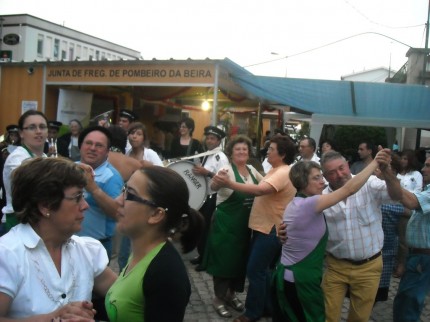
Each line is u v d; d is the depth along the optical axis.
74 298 1.80
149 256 1.75
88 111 10.44
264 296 4.22
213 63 8.49
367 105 9.62
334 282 3.59
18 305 1.62
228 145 4.62
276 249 4.14
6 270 1.61
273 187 3.92
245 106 13.27
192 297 5.04
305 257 3.19
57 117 9.90
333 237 3.51
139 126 5.25
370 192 3.52
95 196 2.86
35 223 1.75
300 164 3.32
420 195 3.54
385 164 3.14
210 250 4.52
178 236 1.89
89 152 3.24
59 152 8.27
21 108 10.23
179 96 11.56
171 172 1.83
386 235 4.66
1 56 26.39
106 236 3.22
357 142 11.89
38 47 44.22
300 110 10.55
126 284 1.73
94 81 9.48
